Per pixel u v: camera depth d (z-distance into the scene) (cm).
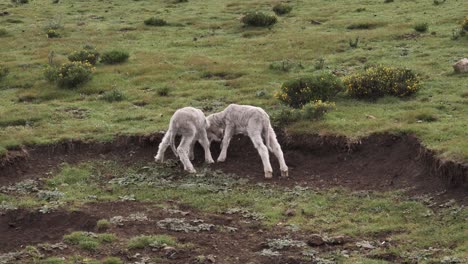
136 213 2517
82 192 2786
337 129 3138
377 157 2950
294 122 3272
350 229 2369
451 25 5259
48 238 2364
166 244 2242
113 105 3859
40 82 4359
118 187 2823
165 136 3011
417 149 2883
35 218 2502
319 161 3027
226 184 2828
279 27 5791
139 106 3838
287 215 2517
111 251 2211
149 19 6094
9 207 2566
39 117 3622
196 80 4325
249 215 2525
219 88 4094
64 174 2969
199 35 5650
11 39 5641
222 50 5069
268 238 2325
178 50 5131
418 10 5988
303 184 2839
